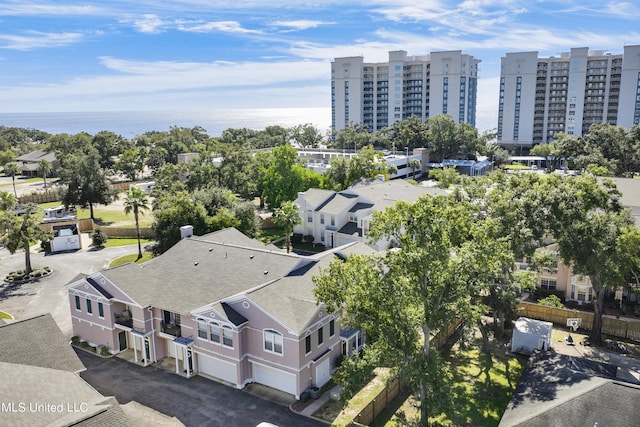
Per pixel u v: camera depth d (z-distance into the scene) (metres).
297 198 73.38
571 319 39.53
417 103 175.25
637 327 38.72
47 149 152.62
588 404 23.53
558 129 153.12
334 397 31.44
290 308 32.44
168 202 61.75
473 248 27.06
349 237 63.28
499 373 34.38
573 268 38.38
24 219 57.53
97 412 20.25
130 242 73.38
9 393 21.48
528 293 48.16
